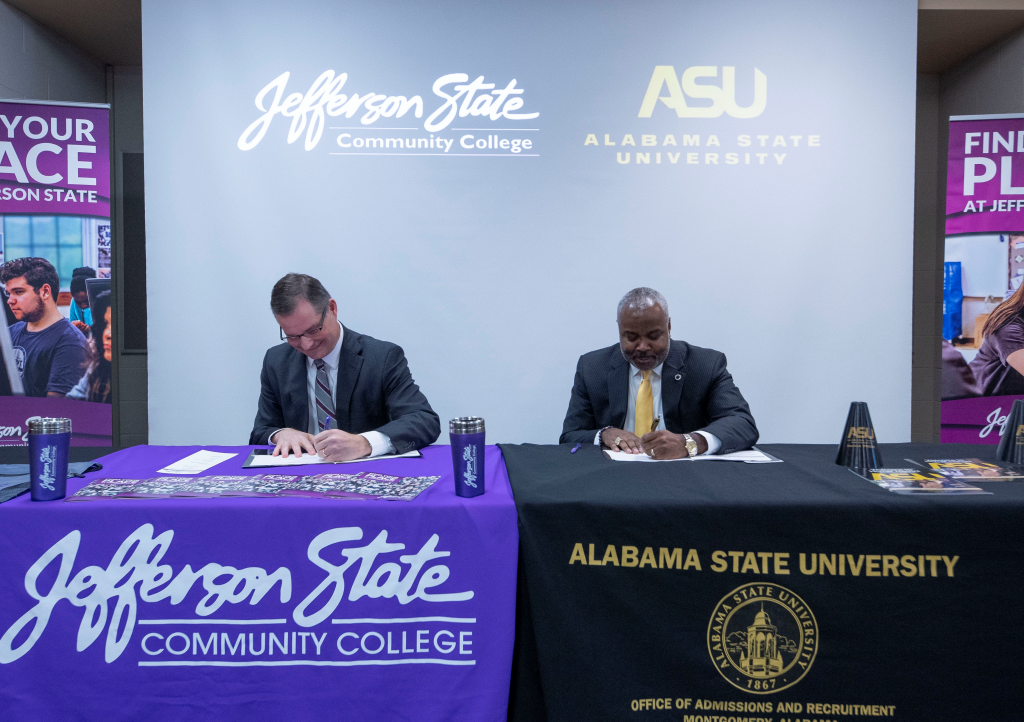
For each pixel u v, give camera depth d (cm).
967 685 104
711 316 258
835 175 255
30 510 105
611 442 159
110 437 255
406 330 257
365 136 252
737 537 106
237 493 113
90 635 106
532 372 259
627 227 256
